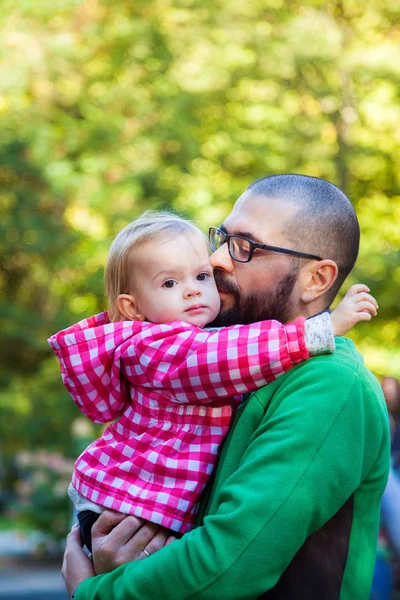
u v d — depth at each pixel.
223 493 2.22
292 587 2.24
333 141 12.22
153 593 2.18
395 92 11.72
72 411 12.55
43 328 12.88
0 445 12.93
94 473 2.50
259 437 2.25
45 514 12.00
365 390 2.29
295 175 2.63
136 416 2.55
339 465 2.19
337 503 2.20
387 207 12.33
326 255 2.57
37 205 12.34
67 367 2.63
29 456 13.91
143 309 2.65
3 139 11.77
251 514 2.13
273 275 2.54
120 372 2.61
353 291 2.51
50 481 12.16
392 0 12.05
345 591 2.28
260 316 2.58
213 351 2.36
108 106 12.23
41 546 12.13
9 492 14.41
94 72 12.42
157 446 2.46
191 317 2.59
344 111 11.81
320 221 2.55
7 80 12.03
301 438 2.18
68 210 12.64
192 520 2.41
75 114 12.62
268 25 12.13
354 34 12.08
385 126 11.79
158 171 11.84
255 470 2.19
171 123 11.80
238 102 12.04
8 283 13.45
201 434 2.46
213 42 12.08
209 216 11.23
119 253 2.70
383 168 12.22
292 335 2.32
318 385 2.25
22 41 12.23
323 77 11.81
